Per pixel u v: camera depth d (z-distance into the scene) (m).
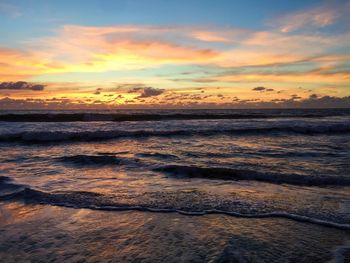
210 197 6.71
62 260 4.08
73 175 9.23
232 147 15.21
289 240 4.56
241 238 4.64
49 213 5.87
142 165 10.59
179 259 4.02
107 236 4.82
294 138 19.33
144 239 4.68
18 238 4.78
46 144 17.48
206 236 4.74
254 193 7.05
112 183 8.16
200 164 10.63
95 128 23.77
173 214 5.73
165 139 18.88
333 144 16.28
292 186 7.73
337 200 6.44
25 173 9.48
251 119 35.31
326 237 4.68
